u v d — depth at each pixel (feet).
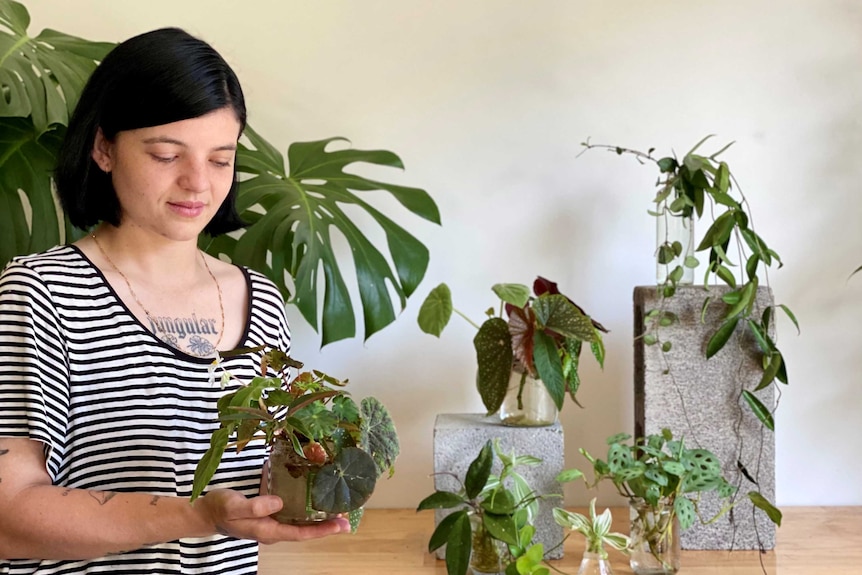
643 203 5.84
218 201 3.30
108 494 2.93
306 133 5.89
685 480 4.72
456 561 4.44
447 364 5.93
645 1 5.78
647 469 4.70
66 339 3.15
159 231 3.25
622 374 5.89
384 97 5.86
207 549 3.35
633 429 5.90
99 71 3.18
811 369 5.85
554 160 5.85
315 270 4.78
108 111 3.14
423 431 5.96
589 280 5.89
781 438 5.90
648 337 5.15
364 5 5.83
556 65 5.82
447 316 4.88
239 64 5.87
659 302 5.17
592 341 4.71
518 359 4.84
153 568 3.27
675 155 5.54
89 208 3.40
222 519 2.78
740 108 5.79
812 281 5.83
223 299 3.65
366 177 5.90
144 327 3.29
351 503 2.81
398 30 5.84
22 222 4.58
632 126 5.83
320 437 2.84
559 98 5.83
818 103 5.77
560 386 4.71
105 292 3.27
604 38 5.80
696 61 5.79
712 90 5.79
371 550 5.12
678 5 5.77
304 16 5.85
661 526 4.71
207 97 3.09
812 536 5.30
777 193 5.81
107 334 3.22
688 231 5.21
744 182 5.81
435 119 5.86
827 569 4.77
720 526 5.16
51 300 3.12
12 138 4.71
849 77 5.75
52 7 5.82
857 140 5.77
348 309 4.88
